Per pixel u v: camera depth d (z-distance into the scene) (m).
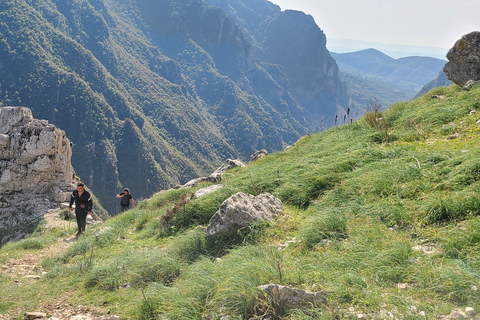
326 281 4.28
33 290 6.27
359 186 7.14
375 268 4.34
